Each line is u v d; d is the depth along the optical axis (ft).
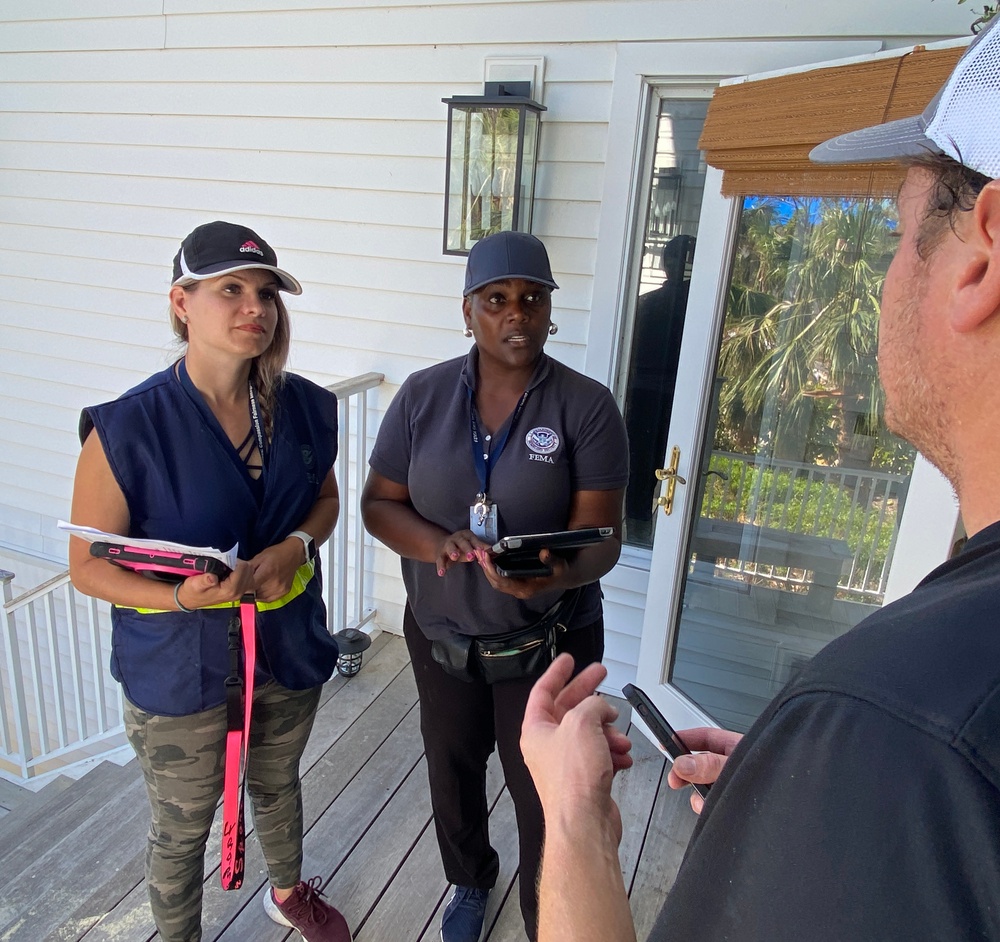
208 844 6.98
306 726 5.48
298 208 10.42
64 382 13.23
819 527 7.84
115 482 4.38
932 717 1.19
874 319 7.07
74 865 6.75
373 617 11.28
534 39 8.54
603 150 8.54
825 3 7.23
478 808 5.89
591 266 8.93
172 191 11.24
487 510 4.96
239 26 10.00
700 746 3.01
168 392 4.56
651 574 8.68
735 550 8.45
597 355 9.06
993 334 1.46
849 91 5.93
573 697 2.64
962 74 1.58
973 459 1.53
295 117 10.07
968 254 1.51
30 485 14.28
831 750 1.30
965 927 1.11
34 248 12.60
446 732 5.51
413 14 9.03
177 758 4.77
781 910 1.33
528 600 5.04
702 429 8.00
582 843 1.90
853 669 1.35
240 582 4.36
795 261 7.46
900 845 1.19
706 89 8.11
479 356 5.12
